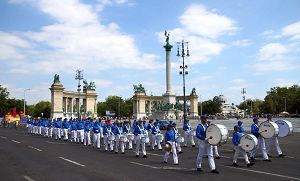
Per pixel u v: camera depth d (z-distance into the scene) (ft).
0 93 419.95
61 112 306.14
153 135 91.50
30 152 83.66
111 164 61.72
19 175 50.16
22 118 304.50
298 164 58.95
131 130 104.68
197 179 45.91
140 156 75.41
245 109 605.31
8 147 97.19
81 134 116.47
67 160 67.92
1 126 296.71
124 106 542.57
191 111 362.94
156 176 48.52
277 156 70.08
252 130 64.90
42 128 164.86
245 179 45.55
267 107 518.78
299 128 185.06
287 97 502.79
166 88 308.60
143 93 377.91
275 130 64.18
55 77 310.65
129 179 46.26
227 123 258.16
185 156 74.02
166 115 307.37
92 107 344.28
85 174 50.60
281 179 45.32
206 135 51.42
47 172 52.70
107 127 90.89
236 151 57.52
